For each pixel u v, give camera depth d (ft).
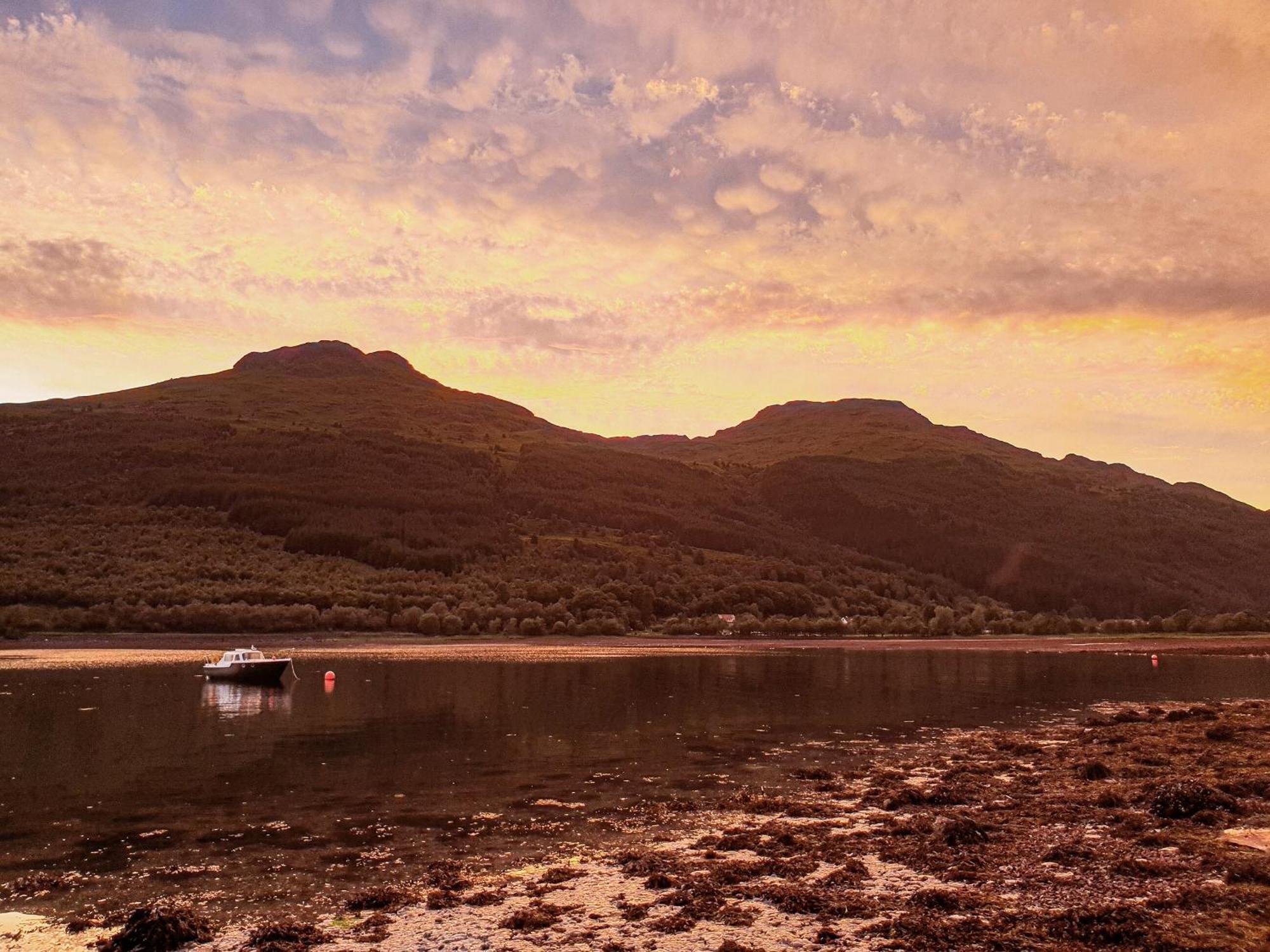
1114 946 43.39
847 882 55.36
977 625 542.57
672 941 45.98
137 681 214.48
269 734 130.82
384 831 72.90
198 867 62.64
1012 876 55.11
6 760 107.55
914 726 140.77
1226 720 132.36
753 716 153.79
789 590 611.47
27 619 374.84
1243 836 62.49
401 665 280.10
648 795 87.51
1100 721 139.03
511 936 47.34
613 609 512.22
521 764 105.40
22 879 59.98
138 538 541.75
